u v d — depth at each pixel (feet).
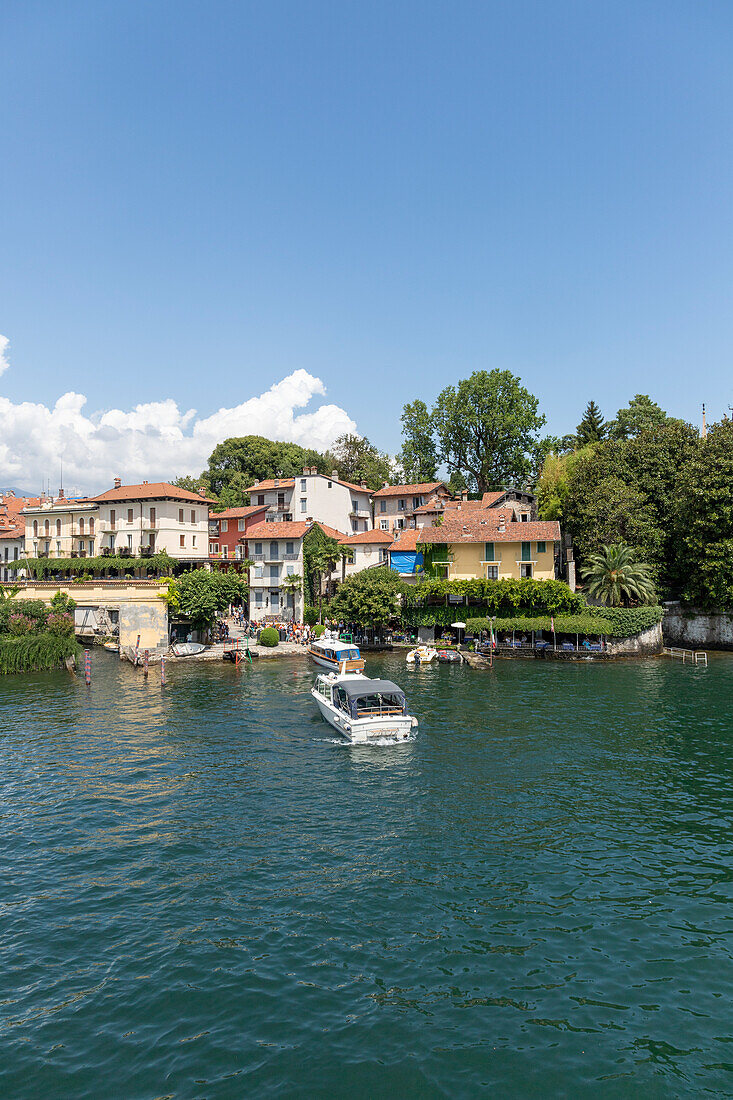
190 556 291.99
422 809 85.81
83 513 304.91
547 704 143.64
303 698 154.30
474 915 61.16
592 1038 45.65
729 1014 48.01
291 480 324.39
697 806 86.28
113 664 208.44
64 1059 44.06
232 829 80.43
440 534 239.91
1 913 62.34
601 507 236.22
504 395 334.65
